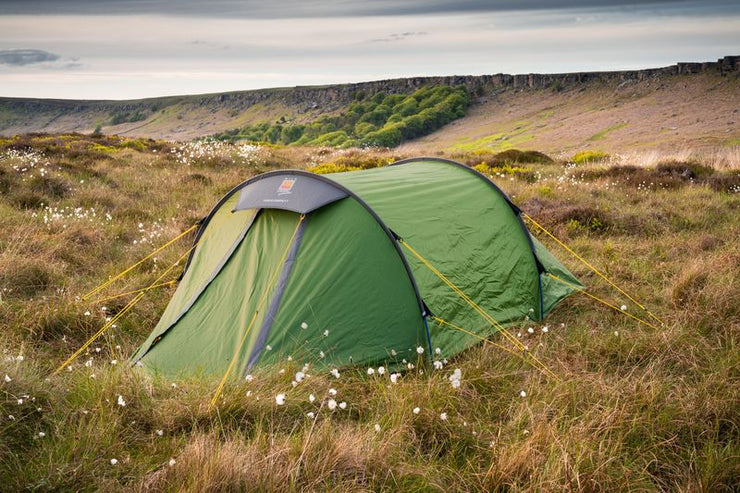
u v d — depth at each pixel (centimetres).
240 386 388
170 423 351
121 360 458
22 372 379
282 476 290
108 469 306
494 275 553
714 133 8925
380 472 309
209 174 1469
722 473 304
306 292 471
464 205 577
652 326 519
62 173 1291
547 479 296
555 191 1181
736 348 439
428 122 18050
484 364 443
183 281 562
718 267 635
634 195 1164
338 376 403
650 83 15150
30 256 696
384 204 516
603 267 708
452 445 343
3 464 302
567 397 381
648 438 343
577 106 15638
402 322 467
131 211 1013
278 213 524
